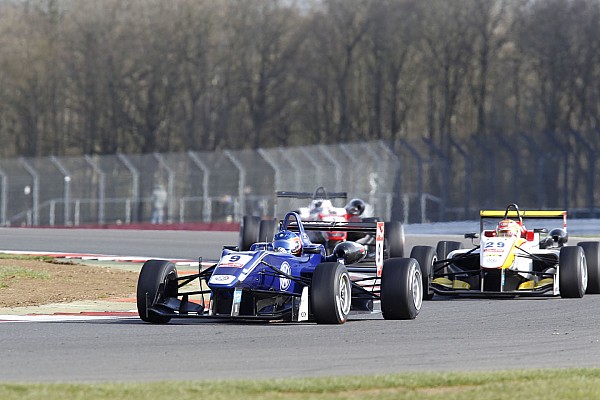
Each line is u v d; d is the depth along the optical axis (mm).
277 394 26719
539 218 60438
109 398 25797
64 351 34375
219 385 27594
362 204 72000
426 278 55656
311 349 35344
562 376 29719
